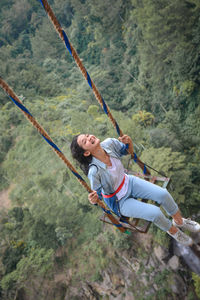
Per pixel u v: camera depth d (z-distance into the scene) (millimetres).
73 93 51406
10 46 66062
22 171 40188
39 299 31500
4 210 38594
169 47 31812
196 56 28469
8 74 57000
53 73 57469
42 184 33750
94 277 30141
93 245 30953
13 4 67312
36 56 63500
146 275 27453
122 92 43906
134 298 27984
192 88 30438
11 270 32812
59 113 43750
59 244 33219
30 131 42531
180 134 30766
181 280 25594
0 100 53062
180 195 24406
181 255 24969
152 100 37688
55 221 32188
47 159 37844
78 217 32281
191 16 27422
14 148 44562
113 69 46500
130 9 41438
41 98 52406
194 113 31188
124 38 45594
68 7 59438
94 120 33969
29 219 34469
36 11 67500
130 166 26594
